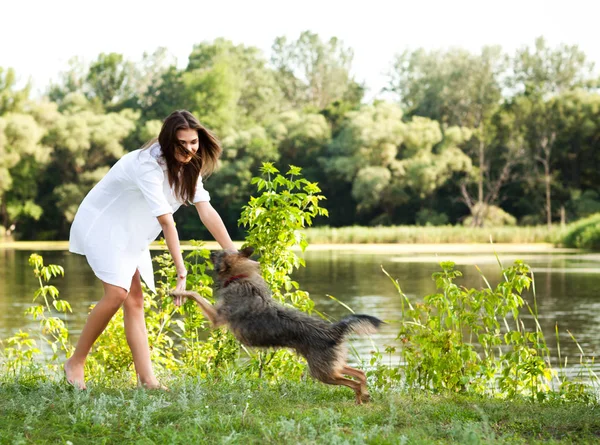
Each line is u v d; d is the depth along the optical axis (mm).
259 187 6488
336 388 5293
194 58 74312
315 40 84375
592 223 41281
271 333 4680
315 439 3643
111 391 4852
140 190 4871
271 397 4773
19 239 56875
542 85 65312
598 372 8555
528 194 58375
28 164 55344
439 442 3695
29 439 3666
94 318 4930
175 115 4828
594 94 58688
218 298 4895
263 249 6414
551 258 30859
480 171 56250
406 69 78188
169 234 4836
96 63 75312
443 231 47188
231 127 62031
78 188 55875
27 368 6434
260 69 77312
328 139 60625
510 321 13719
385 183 53219
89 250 4914
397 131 55156
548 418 4336
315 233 47938
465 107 67125
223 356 6453
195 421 3844
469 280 22094
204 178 5227
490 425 4172
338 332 4621
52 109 57500
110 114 59688
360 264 28375
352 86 84875
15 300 16672
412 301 16344
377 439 3582
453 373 5742
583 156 57906
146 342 5207
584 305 15891
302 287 19906
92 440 3672
